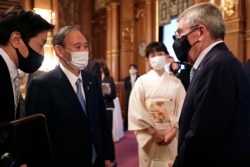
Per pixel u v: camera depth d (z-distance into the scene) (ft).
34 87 5.29
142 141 7.33
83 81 5.66
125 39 25.35
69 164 5.13
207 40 4.24
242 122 3.88
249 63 10.30
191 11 4.36
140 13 24.91
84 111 5.48
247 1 12.11
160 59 7.43
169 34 22.34
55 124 5.23
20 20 3.82
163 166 7.16
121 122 18.93
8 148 2.98
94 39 29.04
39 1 16.47
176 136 7.18
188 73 9.02
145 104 7.54
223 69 3.82
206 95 3.77
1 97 3.49
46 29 4.08
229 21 12.48
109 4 25.64
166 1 22.39
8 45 3.78
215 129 3.68
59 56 5.50
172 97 7.30
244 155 3.89
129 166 13.12
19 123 3.13
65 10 25.98
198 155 3.80
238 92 3.89
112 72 25.63
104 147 6.01
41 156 3.38
